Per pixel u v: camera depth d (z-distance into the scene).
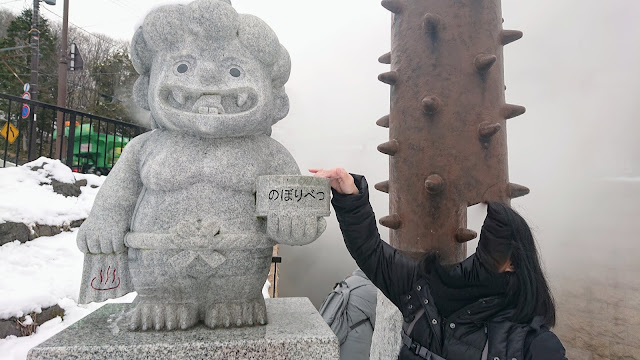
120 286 1.95
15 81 18.00
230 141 1.96
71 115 7.23
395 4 2.43
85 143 9.68
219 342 1.68
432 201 2.18
